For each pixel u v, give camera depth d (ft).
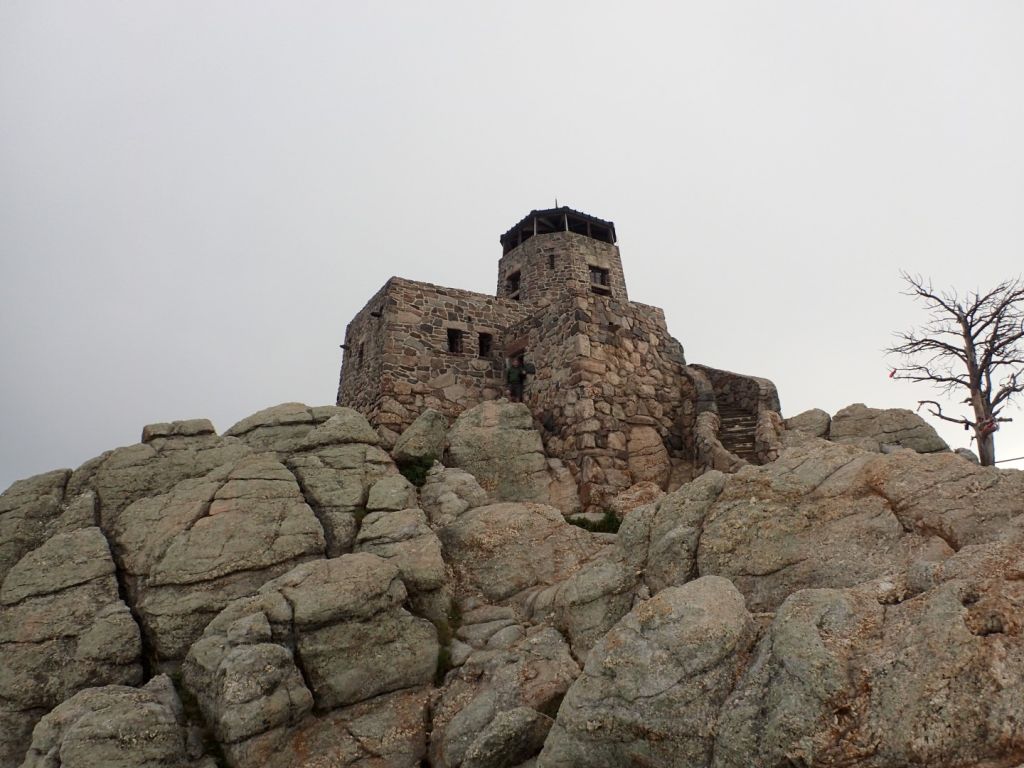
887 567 25.72
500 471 57.47
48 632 35.65
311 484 47.60
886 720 17.88
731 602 24.22
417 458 55.47
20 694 33.22
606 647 24.56
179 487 46.16
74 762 26.11
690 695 21.72
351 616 34.06
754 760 19.01
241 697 29.32
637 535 35.60
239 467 47.21
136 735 27.78
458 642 36.45
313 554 41.42
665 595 25.26
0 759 31.17
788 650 20.61
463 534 44.93
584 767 22.82
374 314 73.67
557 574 42.29
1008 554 21.17
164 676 32.78
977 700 17.15
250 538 41.19
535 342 69.26
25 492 47.39
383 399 66.23
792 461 33.40
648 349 67.87
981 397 64.80
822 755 18.01
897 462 29.94
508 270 100.32
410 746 30.32
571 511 54.60
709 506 33.78
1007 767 15.88
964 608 19.44
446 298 74.49
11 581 38.27
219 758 29.09
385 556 40.19
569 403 60.90
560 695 29.53
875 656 19.58
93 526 43.86
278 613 33.17
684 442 64.49
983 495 26.27
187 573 38.68
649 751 21.66
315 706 31.45
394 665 33.63
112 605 37.32
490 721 28.76
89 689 30.81
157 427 53.52
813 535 28.96
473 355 73.46
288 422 56.08
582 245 96.84
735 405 67.10
